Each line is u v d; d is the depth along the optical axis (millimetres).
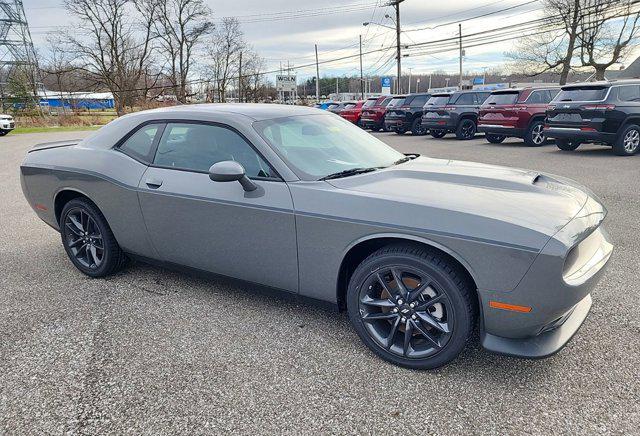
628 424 2051
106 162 3541
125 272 3961
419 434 2025
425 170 2938
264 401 2256
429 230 2314
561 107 10828
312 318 3092
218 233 3016
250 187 2816
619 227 4988
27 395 2318
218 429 2068
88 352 2697
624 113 10008
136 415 2164
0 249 4688
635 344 2689
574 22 31312
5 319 3125
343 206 2566
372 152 3367
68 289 3623
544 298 2141
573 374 2428
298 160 2916
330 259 2641
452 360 2432
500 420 2102
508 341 2334
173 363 2578
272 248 2830
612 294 3344
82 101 64125
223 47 63125
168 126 3359
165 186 3191
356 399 2266
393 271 2482
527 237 2133
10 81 40844
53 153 3955
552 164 9344
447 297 2344
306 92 94625
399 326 2551
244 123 3045
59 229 4012
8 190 8242
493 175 2812
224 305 3293
